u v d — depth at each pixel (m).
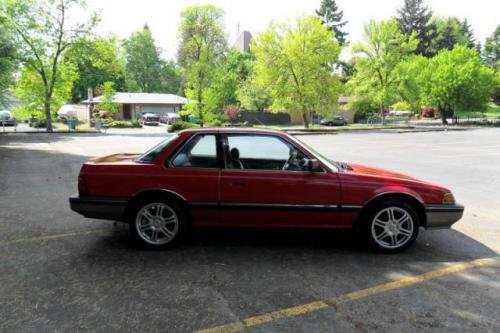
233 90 57.78
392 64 48.06
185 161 5.37
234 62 71.56
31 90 34.66
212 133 5.45
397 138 30.05
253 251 5.40
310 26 40.06
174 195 5.28
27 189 9.54
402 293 4.18
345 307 3.85
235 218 5.34
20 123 51.31
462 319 3.64
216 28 40.84
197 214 5.34
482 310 3.82
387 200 5.36
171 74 88.25
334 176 5.30
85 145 22.25
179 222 5.34
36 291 4.10
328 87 40.75
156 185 5.26
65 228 6.32
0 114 41.97
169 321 3.55
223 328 3.45
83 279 4.41
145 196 5.31
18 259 4.98
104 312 3.69
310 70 40.41
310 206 5.28
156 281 4.38
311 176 5.29
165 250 5.38
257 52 40.78
